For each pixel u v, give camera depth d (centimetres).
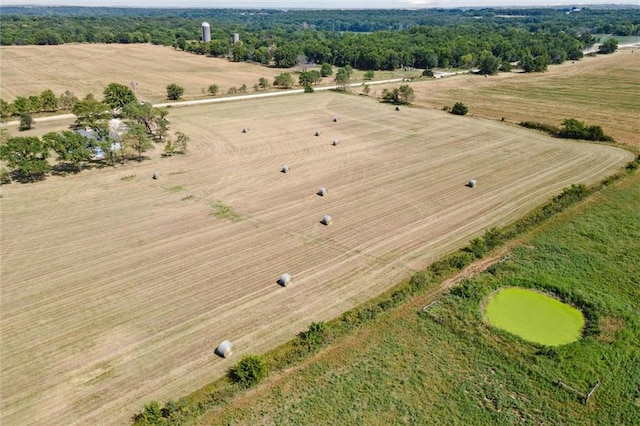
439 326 2591
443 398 2125
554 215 3909
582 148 5744
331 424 1989
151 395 2125
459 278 3044
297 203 4162
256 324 2595
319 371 2277
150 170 4956
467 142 6019
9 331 2534
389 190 4456
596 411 2064
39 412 2034
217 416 2023
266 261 3228
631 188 4484
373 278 3034
